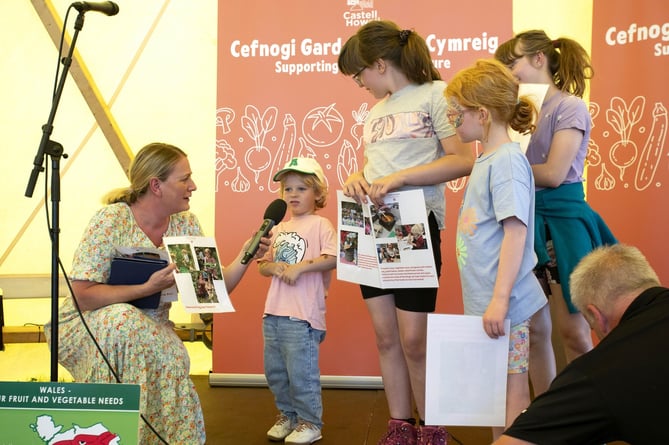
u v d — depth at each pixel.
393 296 2.75
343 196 2.75
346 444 3.13
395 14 3.99
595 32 3.93
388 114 2.71
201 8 5.00
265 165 4.11
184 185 2.71
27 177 5.33
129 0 4.97
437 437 2.66
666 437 1.42
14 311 5.54
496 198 2.23
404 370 2.79
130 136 5.27
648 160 3.81
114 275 2.55
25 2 4.93
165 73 5.14
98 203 5.38
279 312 3.26
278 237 3.38
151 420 2.46
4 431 2.03
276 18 4.07
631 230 3.85
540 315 2.58
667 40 3.78
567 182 2.70
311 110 4.07
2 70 5.09
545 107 2.73
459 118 2.35
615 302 1.66
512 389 2.27
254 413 3.62
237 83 4.11
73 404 2.04
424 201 2.50
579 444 1.51
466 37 3.95
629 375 1.46
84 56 5.08
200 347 5.32
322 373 4.09
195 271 2.61
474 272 2.31
